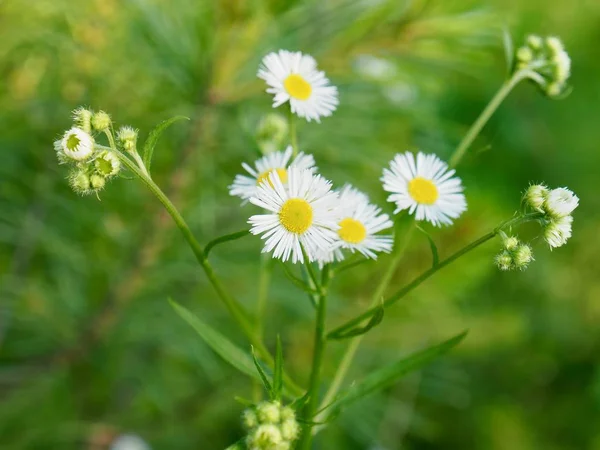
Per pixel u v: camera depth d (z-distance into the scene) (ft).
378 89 1.21
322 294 0.80
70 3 1.14
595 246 1.73
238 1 1.06
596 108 1.83
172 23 1.13
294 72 0.87
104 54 1.16
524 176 1.72
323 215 0.79
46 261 1.32
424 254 1.18
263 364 0.83
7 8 1.13
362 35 1.12
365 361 1.32
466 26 1.09
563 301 1.69
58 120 1.21
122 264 1.22
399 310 1.28
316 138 1.17
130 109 1.18
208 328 0.83
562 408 1.64
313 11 1.13
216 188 1.21
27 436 1.24
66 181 1.21
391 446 1.34
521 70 0.93
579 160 1.82
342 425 1.31
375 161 1.20
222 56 1.11
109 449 1.29
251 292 1.24
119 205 1.22
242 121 1.07
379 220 0.83
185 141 1.16
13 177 1.24
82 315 1.26
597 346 1.67
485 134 1.65
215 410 1.34
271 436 0.75
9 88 1.21
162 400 1.31
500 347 1.58
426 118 1.21
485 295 1.59
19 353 1.31
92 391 1.35
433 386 1.54
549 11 1.63
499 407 1.61
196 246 0.81
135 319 1.24
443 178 0.85
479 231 1.15
